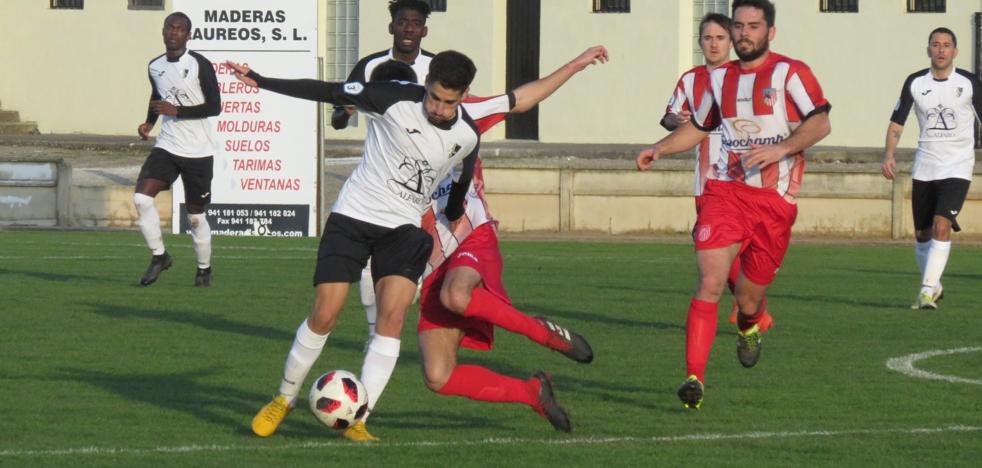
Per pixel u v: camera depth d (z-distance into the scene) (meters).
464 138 20.41
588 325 33.81
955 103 38.03
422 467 19.19
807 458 20.00
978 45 94.69
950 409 23.72
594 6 100.81
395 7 26.33
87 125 105.69
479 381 21.02
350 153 89.62
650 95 99.94
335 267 20.38
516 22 102.56
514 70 102.88
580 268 47.19
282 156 57.75
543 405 21.23
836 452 20.41
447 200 21.77
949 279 45.53
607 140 101.00
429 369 21.09
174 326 32.34
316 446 20.36
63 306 35.41
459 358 28.55
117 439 20.70
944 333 32.84
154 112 38.91
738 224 23.98
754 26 23.83
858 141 97.81
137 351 28.73
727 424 22.36
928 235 39.06
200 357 28.12
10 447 20.08
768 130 24.06
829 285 43.19
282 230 57.97
